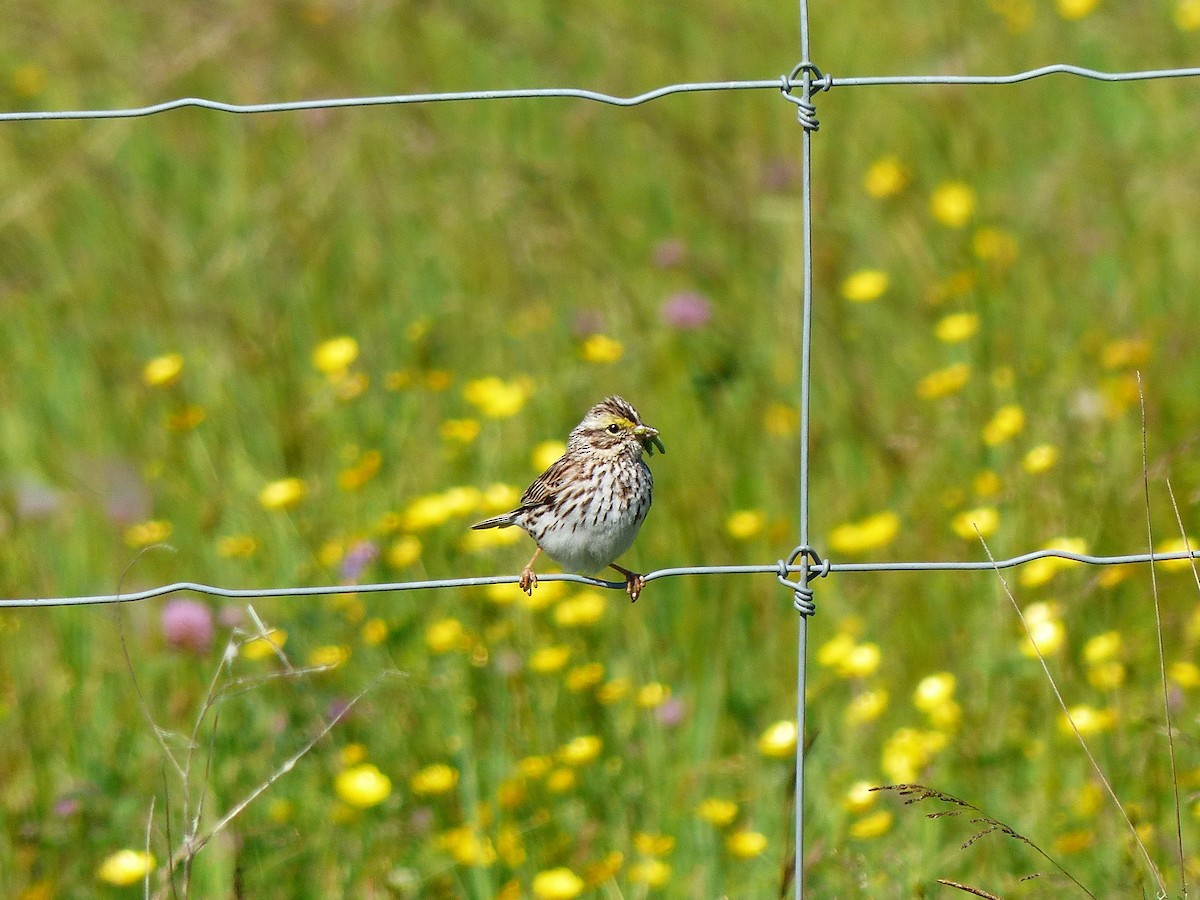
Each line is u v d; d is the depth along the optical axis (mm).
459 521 11180
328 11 16828
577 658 10031
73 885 8633
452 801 9117
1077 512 10586
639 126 16016
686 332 13359
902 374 13102
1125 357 12102
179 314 13750
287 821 8914
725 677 9906
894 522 10562
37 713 9633
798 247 14172
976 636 10023
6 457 12609
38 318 14117
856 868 8328
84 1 18141
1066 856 8484
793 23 17500
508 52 17047
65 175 15453
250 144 16094
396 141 15922
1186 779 8820
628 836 8781
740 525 10680
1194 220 14273
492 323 13727
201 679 9867
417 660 9859
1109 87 16078
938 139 15359
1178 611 9992
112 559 11070
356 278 14586
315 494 11422
